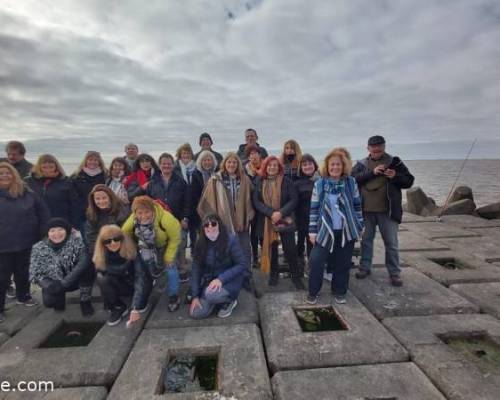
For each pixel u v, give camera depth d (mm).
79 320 3395
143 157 4699
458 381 2301
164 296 3842
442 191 24438
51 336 3236
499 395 2172
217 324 3221
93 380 2492
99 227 3674
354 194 3443
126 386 2363
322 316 3436
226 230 3438
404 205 10062
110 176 4887
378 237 6500
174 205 4352
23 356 2742
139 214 3359
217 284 3229
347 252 3457
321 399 2188
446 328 3008
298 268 4023
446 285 4109
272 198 3965
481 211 8656
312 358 2615
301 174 4461
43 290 3344
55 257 3404
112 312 3268
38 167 4230
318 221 3461
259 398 2229
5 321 3369
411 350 2689
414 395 2209
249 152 4785
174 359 2793
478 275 4254
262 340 3059
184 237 4434
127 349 2871
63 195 4328
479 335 2953
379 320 3311
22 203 3553
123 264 3240
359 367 2514
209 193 3965
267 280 4289
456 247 5582
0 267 3420
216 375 2584
